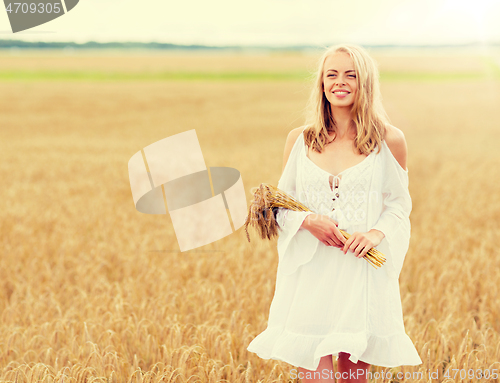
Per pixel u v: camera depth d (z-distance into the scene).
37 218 8.60
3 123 28.25
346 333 2.45
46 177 13.19
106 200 10.16
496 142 20.42
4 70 65.31
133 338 4.05
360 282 2.50
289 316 2.58
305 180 2.62
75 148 19.45
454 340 4.07
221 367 3.59
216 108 36.00
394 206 2.63
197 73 66.56
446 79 62.22
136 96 43.31
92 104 38.00
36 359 3.74
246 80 62.06
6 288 5.65
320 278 2.56
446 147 18.89
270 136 23.48
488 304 4.84
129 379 3.34
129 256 6.54
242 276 5.41
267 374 3.61
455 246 6.78
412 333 4.11
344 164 2.56
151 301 4.75
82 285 5.60
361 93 2.48
